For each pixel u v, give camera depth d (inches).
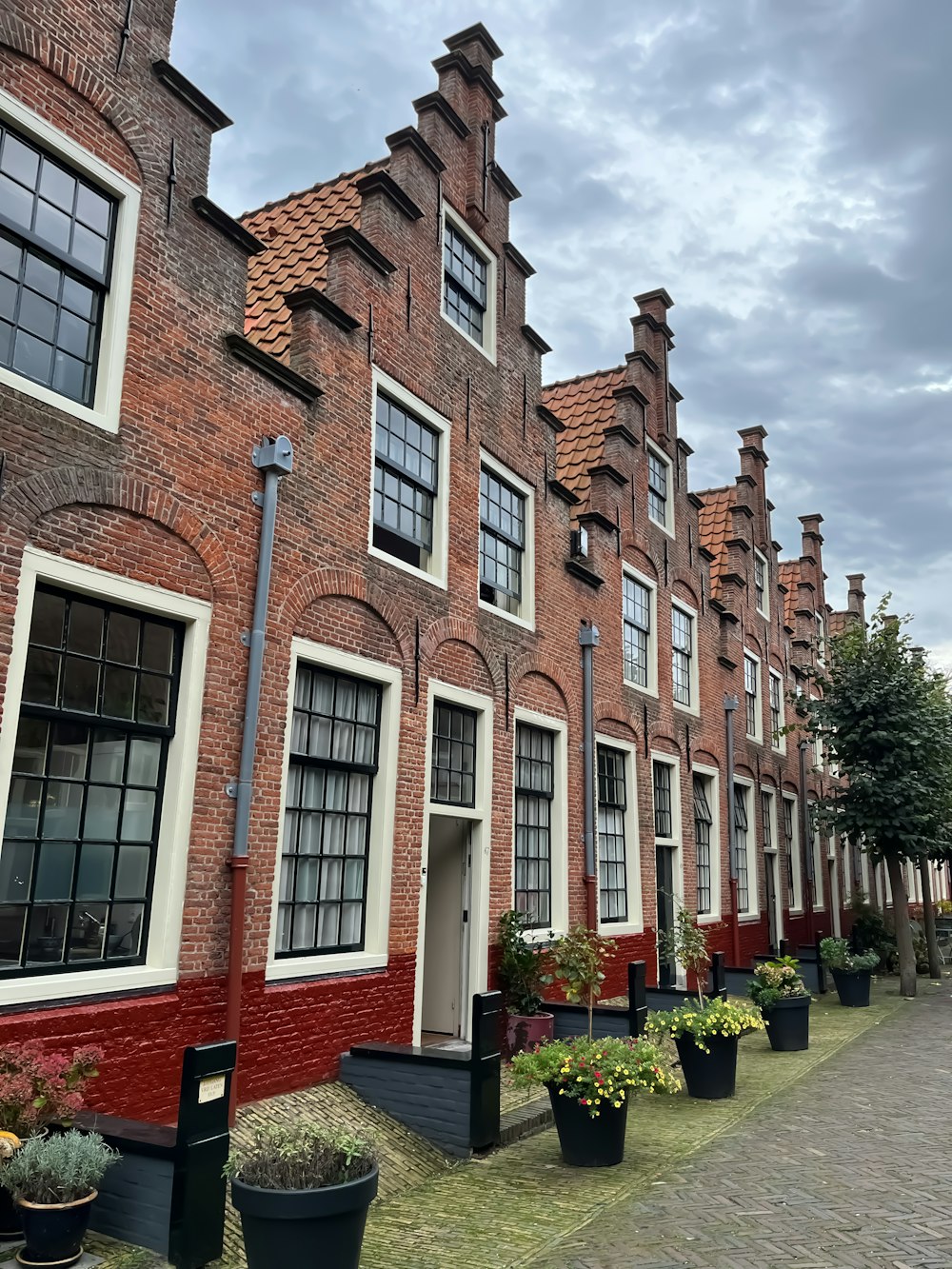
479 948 379.9
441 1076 276.1
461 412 402.6
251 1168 169.3
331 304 323.0
